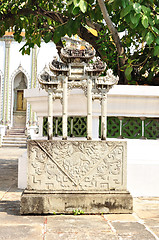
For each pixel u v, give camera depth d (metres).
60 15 5.57
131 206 3.04
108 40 5.70
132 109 4.42
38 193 3.04
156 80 5.13
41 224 2.62
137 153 4.17
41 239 2.23
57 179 3.09
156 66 4.88
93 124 4.43
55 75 3.35
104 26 5.81
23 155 4.42
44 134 4.96
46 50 21.59
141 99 4.35
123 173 3.16
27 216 2.89
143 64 5.29
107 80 3.37
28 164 3.10
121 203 3.04
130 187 3.95
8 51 21.83
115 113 4.45
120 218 2.85
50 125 3.28
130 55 5.66
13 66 21.84
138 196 3.95
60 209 2.98
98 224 2.64
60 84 3.38
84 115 4.49
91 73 3.35
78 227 2.54
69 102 4.45
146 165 3.98
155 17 3.82
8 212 3.02
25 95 4.98
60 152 3.12
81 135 4.51
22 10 5.51
